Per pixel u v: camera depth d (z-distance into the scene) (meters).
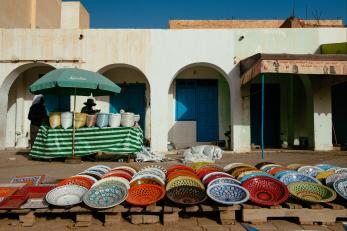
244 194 3.59
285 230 3.28
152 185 3.74
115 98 12.60
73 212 3.46
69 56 10.99
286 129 12.75
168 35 11.09
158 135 10.88
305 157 9.09
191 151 9.19
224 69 11.00
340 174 4.17
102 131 7.95
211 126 12.66
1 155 9.61
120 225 3.43
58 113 8.05
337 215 3.46
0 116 11.12
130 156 8.75
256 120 12.94
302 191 3.80
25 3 14.59
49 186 4.00
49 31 11.05
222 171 4.57
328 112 10.74
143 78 12.68
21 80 12.47
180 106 12.67
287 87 12.80
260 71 7.95
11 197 3.63
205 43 11.06
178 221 3.55
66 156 7.91
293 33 11.04
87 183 3.99
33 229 3.33
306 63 7.94
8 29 11.08
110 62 10.98
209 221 3.56
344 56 8.08
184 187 3.77
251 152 10.60
